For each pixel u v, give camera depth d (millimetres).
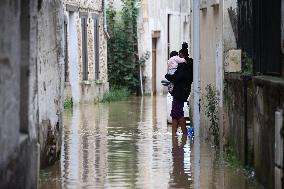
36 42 16219
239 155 21516
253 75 19891
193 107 31141
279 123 15891
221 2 24734
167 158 23531
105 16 58250
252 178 19406
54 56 22203
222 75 24547
